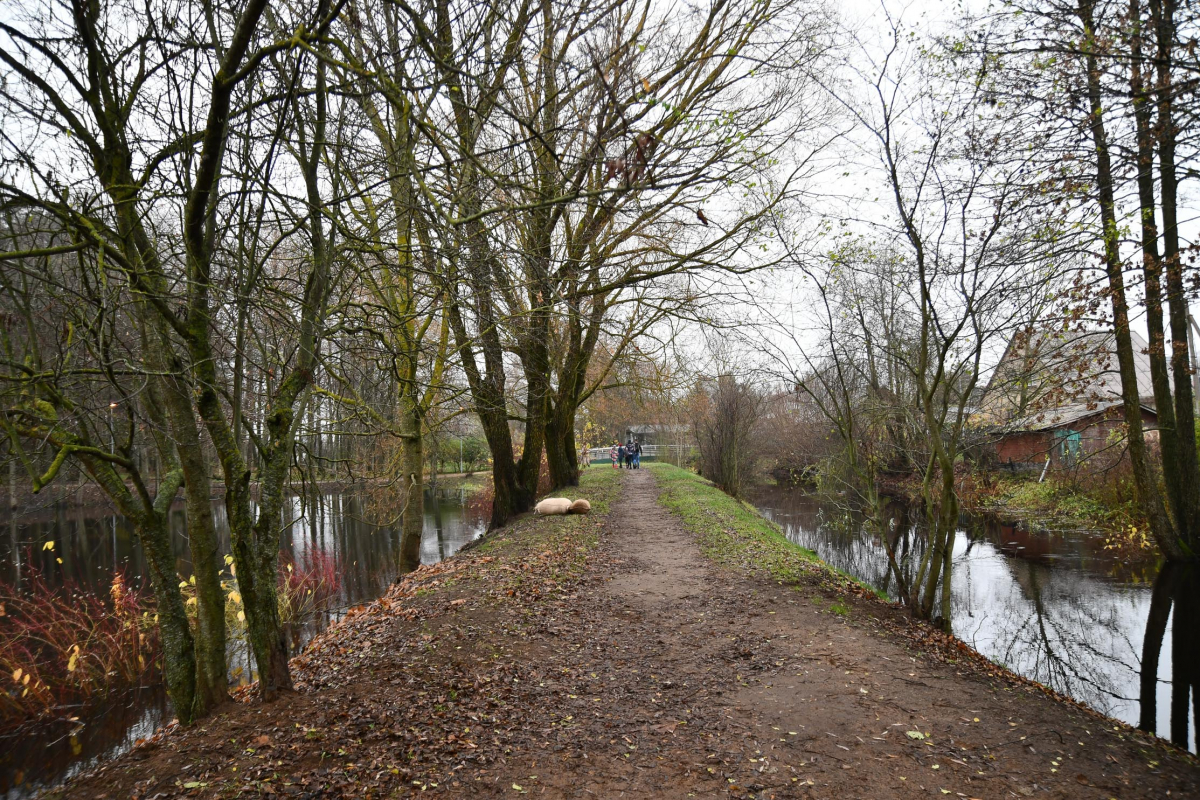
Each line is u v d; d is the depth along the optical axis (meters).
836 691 5.82
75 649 8.93
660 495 22.59
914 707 5.54
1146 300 10.54
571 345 18.14
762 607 8.35
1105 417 16.44
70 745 7.77
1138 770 4.66
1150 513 14.55
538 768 4.48
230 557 6.05
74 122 4.20
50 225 4.57
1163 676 8.66
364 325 6.11
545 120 5.78
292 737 4.54
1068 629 10.57
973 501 20.92
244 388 6.67
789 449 34.00
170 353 4.68
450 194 5.91
